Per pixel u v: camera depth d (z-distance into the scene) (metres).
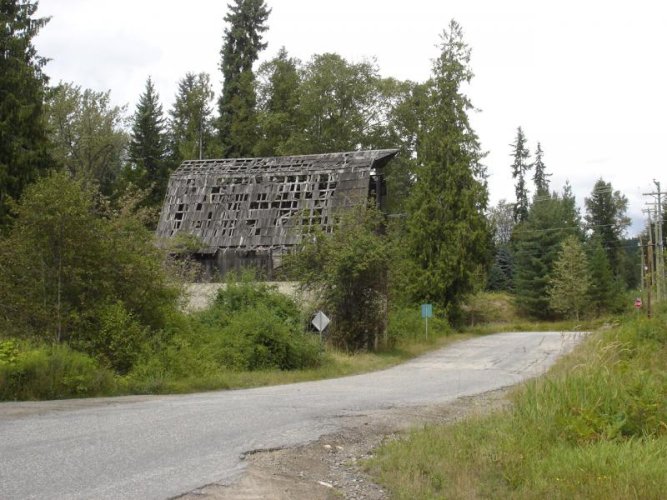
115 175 59.44
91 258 17.16
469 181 46.75
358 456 8.50
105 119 52.38
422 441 8.67
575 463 7.25
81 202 17.09
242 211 36.09
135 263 18.08
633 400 9.80
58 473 6.74
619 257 87.25
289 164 38.53
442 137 46.97
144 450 7.95
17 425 9.64
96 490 6.16
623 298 64.12
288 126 55.59
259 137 56.09
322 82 53.16
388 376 20.77
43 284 16.47
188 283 25.16
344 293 27.38
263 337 21.86
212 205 36.72
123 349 16.70
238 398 13.95
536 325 55.97
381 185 40.19
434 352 30.89
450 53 47.91
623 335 19.12
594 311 62.78
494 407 11.95
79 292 17.11
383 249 27.38
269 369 21.08
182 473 6.93
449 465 7.55
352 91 53.94
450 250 45.50
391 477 7.21
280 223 35.00
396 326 33.88
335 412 11.66
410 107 55.41
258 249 34.16
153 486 6.38
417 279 45.53
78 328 16.75
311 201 35.53
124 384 15.15
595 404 9.70
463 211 46.06
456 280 46.16
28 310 16.19
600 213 88.31
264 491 6.53
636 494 6.39
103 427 9.51
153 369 16.31
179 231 35.59
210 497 6.19
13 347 14.23
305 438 9.16
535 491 6.60
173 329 19.62
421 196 46.75
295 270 28.00
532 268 66.94
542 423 9.05
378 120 56.00
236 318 23.05
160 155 58.47
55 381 13.86
